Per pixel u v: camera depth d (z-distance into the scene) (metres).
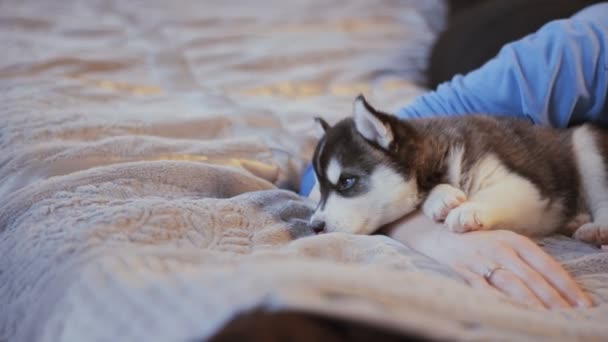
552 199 1.76
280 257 1.25
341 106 2.52
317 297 0.85
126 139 1.83
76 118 1.98
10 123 1.88
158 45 3.17
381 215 1.73
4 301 1.28
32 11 3.65
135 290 1.02
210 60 3.03
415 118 1.94
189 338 0.85
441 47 2.76
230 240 1.41
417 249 1.56
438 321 0.89
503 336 0.93
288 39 3.38
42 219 1.39
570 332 1.01
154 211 1.39
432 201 1.67
